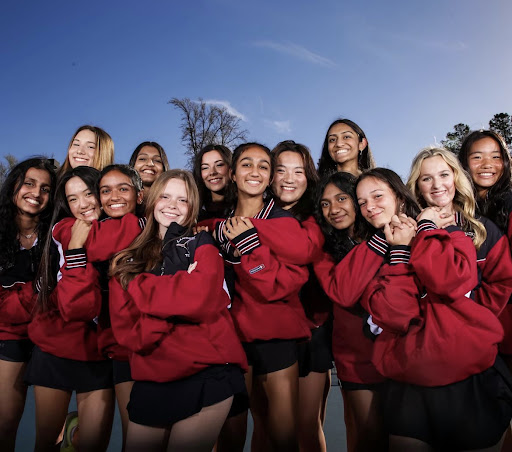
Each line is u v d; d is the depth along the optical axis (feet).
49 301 8.75
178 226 7.79
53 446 8.92
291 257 8.21
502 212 9.35
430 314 6.62
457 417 6.23
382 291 6.99
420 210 8.01
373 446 8.18
